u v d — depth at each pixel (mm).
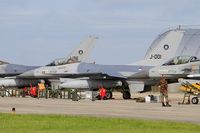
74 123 39906
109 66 108625
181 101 88062
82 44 122938
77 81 104438
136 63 108312
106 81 103750
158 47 108250
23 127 37000
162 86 68188
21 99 94312
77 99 90438
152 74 96062
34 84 121250
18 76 120125
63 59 118562
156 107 65000
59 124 39156
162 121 41844
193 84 75500
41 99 95000
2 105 68750
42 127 37031
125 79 101812
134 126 37812
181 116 48812
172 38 108062
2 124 39094
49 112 53969
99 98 97500
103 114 51312
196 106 68062
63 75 115562
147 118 45969
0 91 118375
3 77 128375
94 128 36531
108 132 34094
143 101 83562
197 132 34156
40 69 118188
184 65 93625
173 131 34625
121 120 42250
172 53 107938
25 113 51688
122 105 70250
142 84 100062
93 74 109188
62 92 108438
